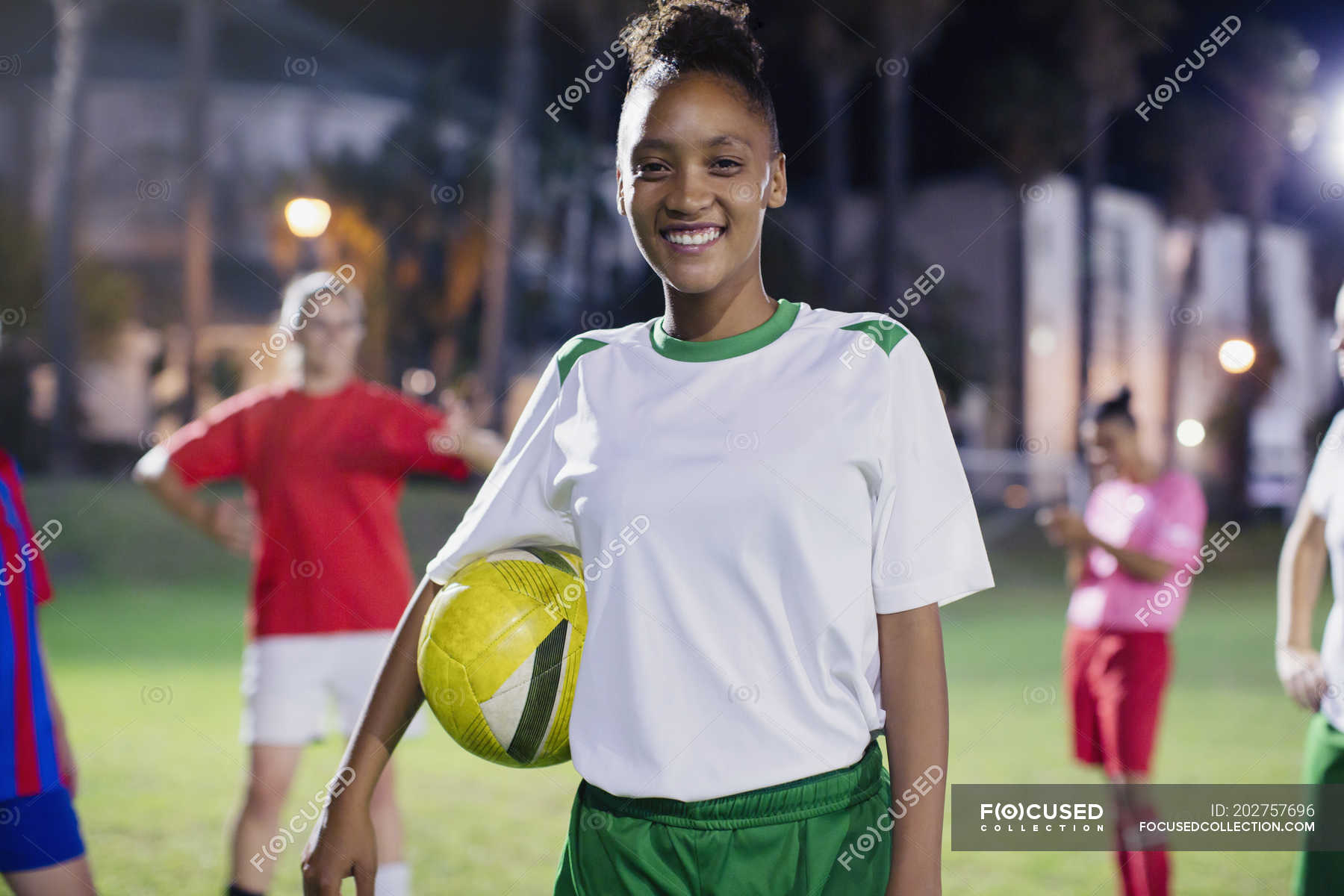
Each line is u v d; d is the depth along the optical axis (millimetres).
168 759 5332
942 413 1669
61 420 18812
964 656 8875
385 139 22531
